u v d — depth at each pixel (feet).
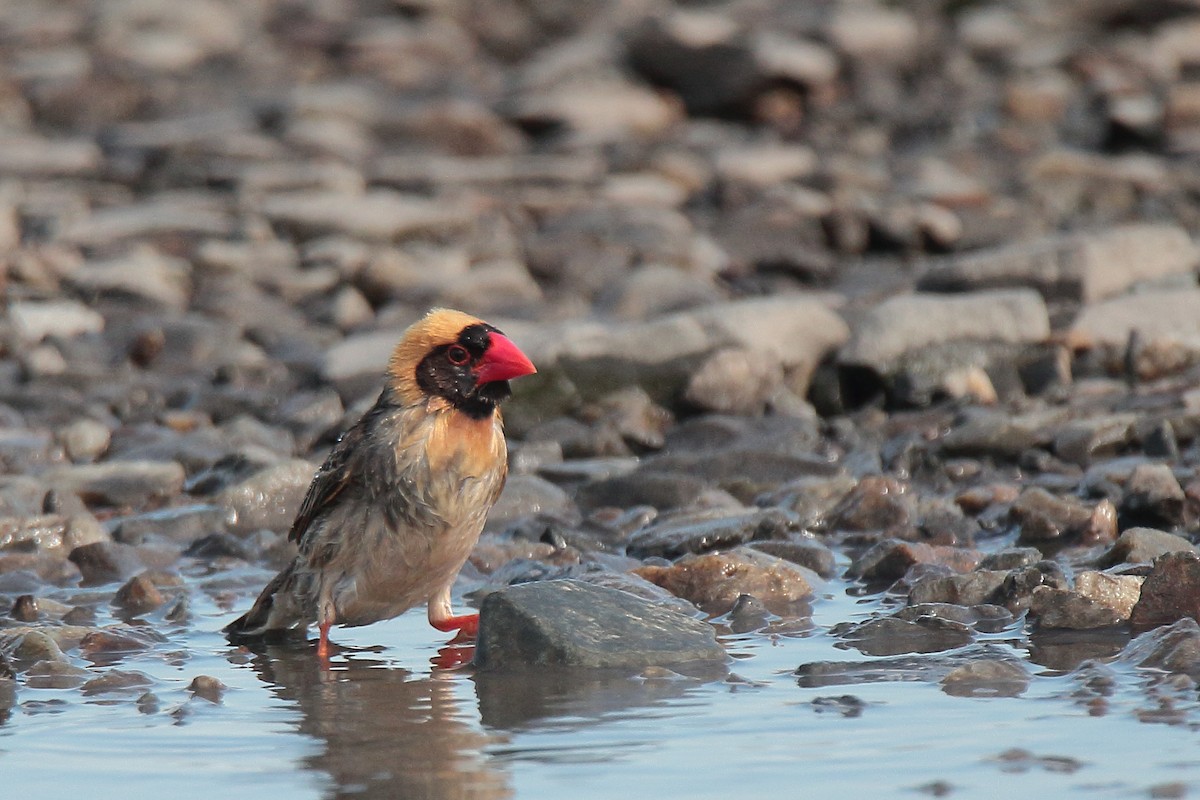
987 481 45.60
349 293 68.80
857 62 118.73
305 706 27.66
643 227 79.61
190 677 30.22
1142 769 22.38
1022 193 89.86
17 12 148.66
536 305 67.36
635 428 51.78
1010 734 24.29
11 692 28.68
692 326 54.39
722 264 77.25
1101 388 52.85
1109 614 31.12
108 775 23.70
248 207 82.99
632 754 23.94
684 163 95.25
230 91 124.57
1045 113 110.01
